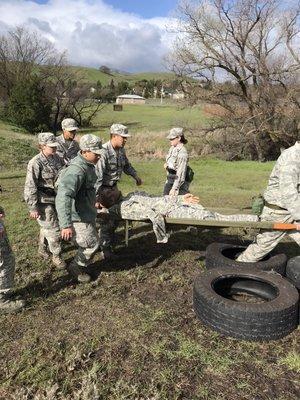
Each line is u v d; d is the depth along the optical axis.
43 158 5.38
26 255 6.23
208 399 3.29
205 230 7.52
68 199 4.49
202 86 24.84
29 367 3.68
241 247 5.74
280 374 3.58
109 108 62.84
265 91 23.77
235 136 25.47
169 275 5.53
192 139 26.56
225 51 23.53
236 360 3.74
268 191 4.93
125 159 6.03
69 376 3.56
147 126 41.50
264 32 22.92
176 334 4.12
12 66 45.38
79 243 4.93
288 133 24.06
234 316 3.99
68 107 44.22
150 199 5.46
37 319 4.44
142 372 3.60
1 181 13.56
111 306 4.67
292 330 4.16
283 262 5.22
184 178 6.75
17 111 37.94
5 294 4.52
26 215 8.52
